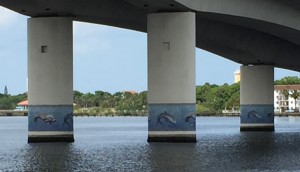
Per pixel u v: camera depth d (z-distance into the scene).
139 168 33.47
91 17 53.84
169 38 48.50
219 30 64.75
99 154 42.03
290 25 60.44
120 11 54.22
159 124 49.00
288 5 58.97
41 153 43.22
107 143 54.16
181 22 48.28
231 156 39.75
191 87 48.38
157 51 48.84
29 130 53.03
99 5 52.88
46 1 48.97
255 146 48.66
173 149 44.31
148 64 49.25
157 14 48.91
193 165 34.72
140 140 59.94
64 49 52.22
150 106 49.22
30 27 52.53
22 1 50.47
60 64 52.19
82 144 51.97
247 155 40.47
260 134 70.19
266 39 72.69
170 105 48.56
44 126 52.69
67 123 52.78
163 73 48.66
